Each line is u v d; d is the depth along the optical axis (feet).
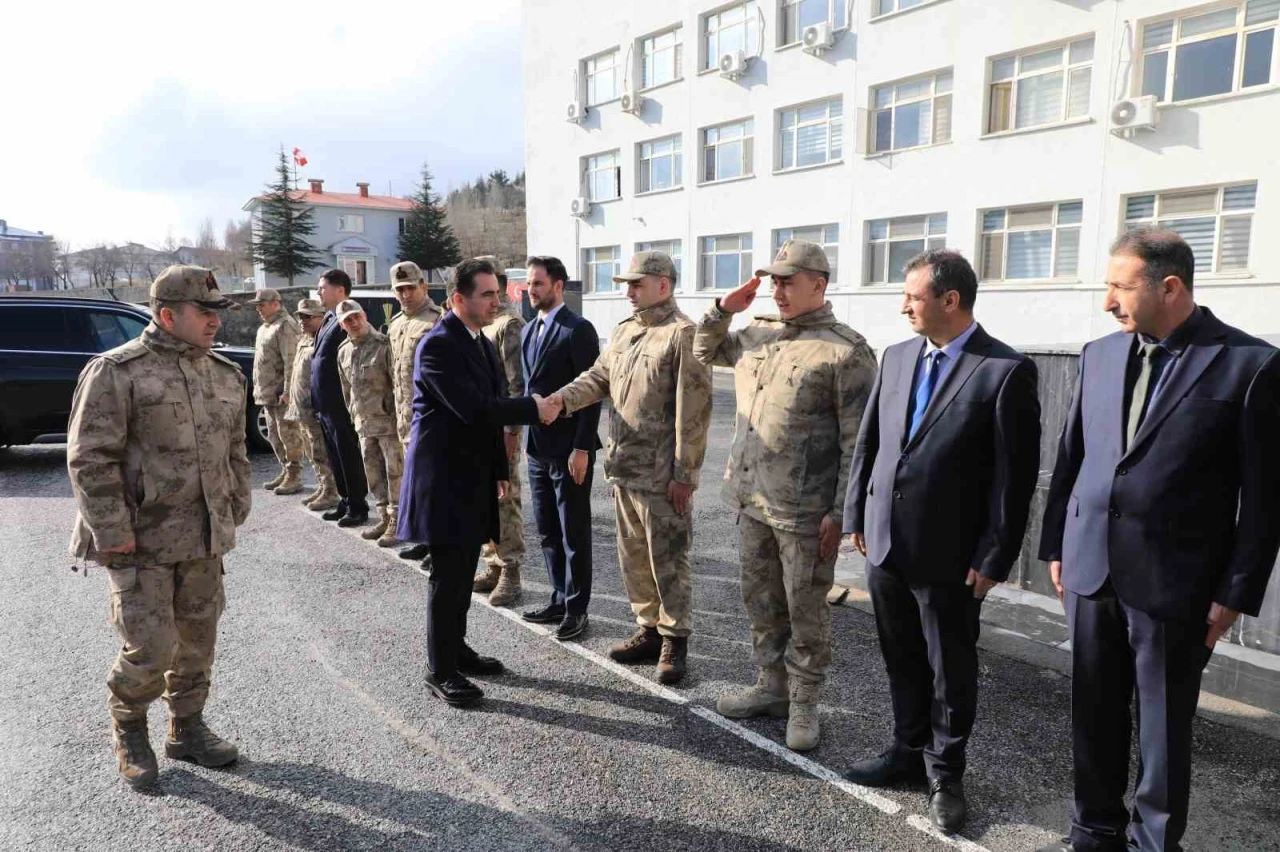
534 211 97.45
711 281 77.77
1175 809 7.17
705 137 76.64
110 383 8.53
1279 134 43.70
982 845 8.24
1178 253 6.97
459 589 11.23
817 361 9.76
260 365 24.35
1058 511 8.16
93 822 8.49
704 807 8.88
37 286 216.74
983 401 8.16
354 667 12.46
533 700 11.43
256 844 8.17
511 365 15.74
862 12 61.72
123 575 8.82
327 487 22.45
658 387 11.75
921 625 9.01
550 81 92.12
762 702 10.93
